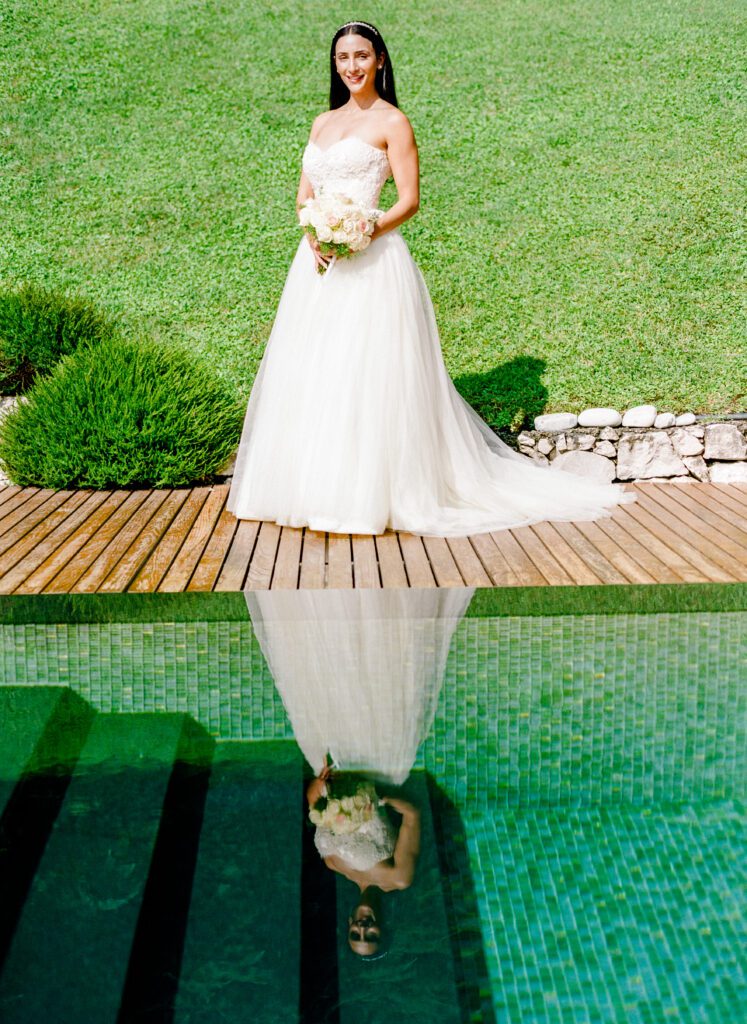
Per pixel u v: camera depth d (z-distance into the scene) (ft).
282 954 4.37
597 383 17.15
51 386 15.26
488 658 8.07
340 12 31.32
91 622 9.09
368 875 4.93
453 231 21.36
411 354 12.70
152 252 21.06
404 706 6.94
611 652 8.12
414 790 5.77
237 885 4.84
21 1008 4.05
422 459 12.85
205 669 7.76
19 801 5.65
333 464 12.57
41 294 17.12
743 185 22.09
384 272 12.52
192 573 11.00
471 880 4.95
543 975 4.24
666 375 17.29
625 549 12.00
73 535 12.57
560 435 16.03
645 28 29.91
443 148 24.41
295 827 5.38
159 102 26.48
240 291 19.85
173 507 14.02
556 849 5.19
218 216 22.13
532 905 4.74
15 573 10.96
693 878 4.99
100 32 29.71
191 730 6.57
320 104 26.37
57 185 23.24
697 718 6.79
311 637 8.66
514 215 21.79
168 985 4.17
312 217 11.87
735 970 4.31
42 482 15.20
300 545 12.20
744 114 24.84
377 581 10.75
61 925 4.59
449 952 4.43
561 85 26.94
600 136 24.52
